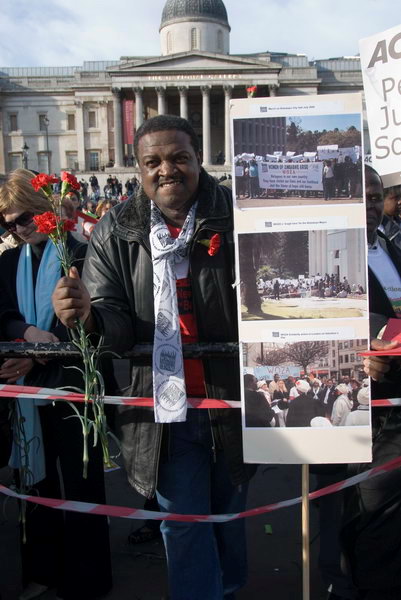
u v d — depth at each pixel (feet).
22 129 209.97
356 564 8.68
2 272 10.89
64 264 6.96
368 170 9.21
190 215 7.72
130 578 11.57
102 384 7.08
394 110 8.70
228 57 178.29
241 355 7.32
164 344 7.51
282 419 7.41
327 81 201.26
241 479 8.07
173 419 7.44
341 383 7.32
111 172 178.09
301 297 7.19
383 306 9.26
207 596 8.36
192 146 7.61
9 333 10.11
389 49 8.58
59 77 207.72
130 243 7.84
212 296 7.77
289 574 11.52
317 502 11.04
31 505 10.66
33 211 10.21
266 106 6.95
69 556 10.57
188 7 207.31
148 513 8.64
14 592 11.25
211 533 8.54
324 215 7.06
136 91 182.29
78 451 10.08
